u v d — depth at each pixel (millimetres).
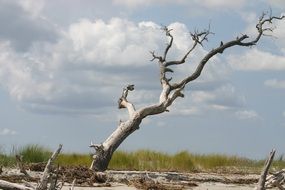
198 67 22516
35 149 19953
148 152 24422
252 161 26656
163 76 22250
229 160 26031
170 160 24141
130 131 20906
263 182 4977
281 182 6387
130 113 21328
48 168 5965
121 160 23281
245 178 20531
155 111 21547
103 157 20109
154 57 22406
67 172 15641
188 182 17891
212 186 17250
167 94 21984
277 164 26500
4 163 17875
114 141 20516
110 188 14570
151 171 21500
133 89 22266
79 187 14102
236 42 22938
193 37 22672
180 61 22531
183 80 22266
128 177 17484
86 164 22141
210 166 24750
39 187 5941
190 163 24375
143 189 15070
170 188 15578
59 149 6000
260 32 23438
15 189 6996
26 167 16609
